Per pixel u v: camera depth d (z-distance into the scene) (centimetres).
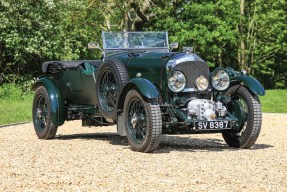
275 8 4288
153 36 1147
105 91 1040
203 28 3991
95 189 648
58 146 1021
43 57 2867
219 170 772
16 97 2581
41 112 1177
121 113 997
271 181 701
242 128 1021
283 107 2255
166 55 995
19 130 1365
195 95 992
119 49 1117
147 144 931
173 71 968
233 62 4519
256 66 4309
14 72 2922
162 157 891
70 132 1340
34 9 2745
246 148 1014
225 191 641
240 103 1009
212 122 955
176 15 4178
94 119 1124
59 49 2853
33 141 1111
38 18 2748
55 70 1176
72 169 776
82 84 1124
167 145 1060
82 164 817
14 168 783
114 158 876
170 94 984
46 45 2762
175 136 1231
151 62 1006
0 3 2672
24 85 2750
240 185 674
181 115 958
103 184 675
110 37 1114
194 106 965
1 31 2731
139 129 958
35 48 2727
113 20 3559
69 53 2936
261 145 1066
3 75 2827
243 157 897
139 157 889
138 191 638
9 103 2262
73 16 3172
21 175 732
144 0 3412
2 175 732
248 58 4294
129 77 1043
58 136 1231
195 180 699
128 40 1127
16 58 2731
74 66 1139
